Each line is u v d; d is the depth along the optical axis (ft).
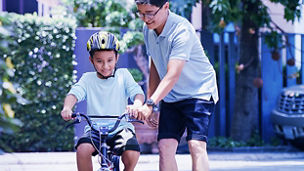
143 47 40.04
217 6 36.94
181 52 15.83
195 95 16.92
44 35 38.70
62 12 41.78
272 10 58.49
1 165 21.59
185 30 16.07
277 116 41.81
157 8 15.65
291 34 43.86
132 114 14.82
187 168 32.78
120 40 39.01
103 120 16.55
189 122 16.80
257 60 43.34
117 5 42.22
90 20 43.39
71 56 39.24
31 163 34.24
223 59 44.14
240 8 42.09
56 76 39.17
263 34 43.24
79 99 16.75
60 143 39.27
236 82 43.78
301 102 40.60
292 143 41.55
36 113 38.99
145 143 38.11
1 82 11.74
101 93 16.88
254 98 43.39
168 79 15.49
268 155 38.37
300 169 32.01
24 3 47.03
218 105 44.32
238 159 37.29
